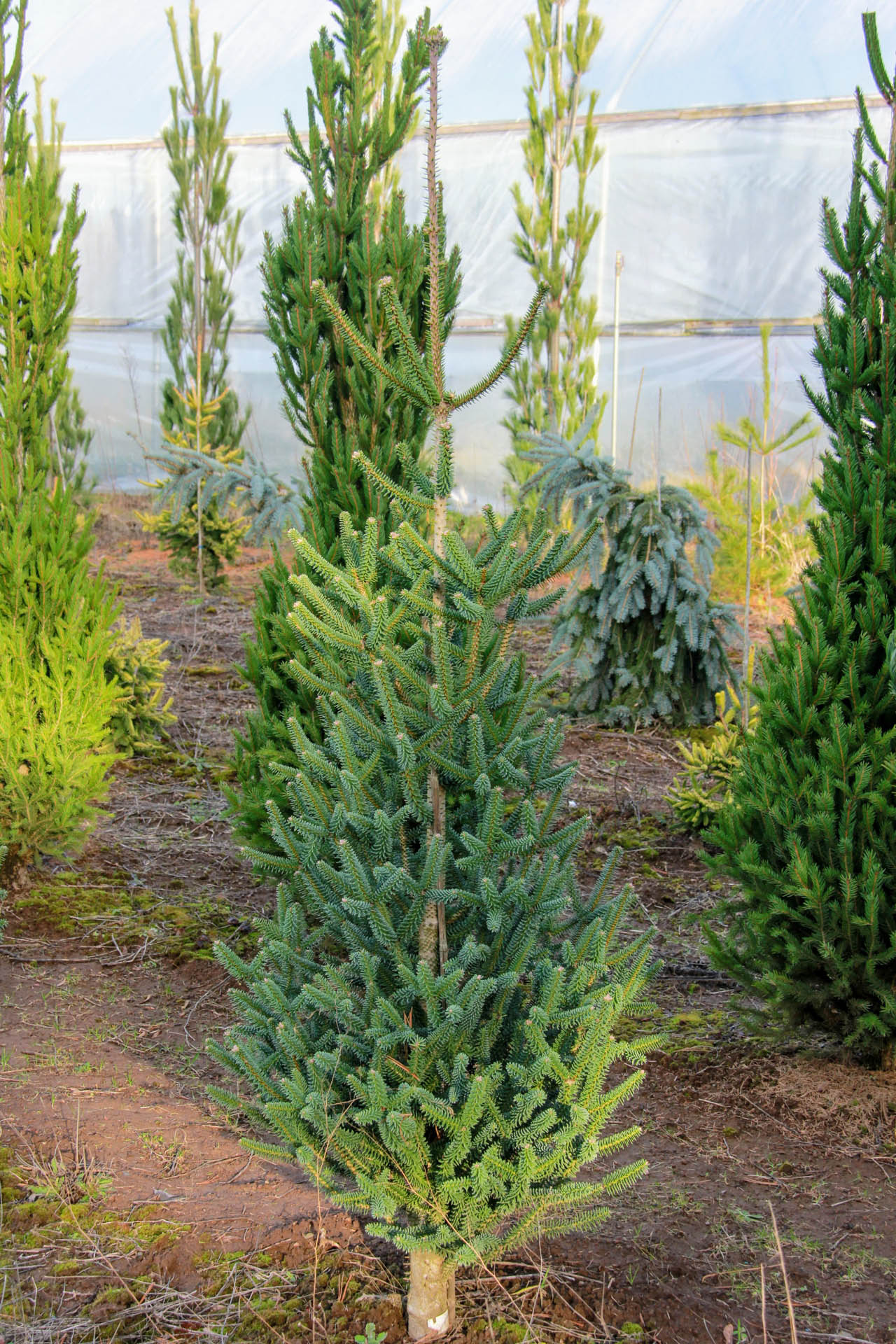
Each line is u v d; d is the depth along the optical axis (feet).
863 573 12.06
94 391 54.90
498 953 9.18
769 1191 11.10
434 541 8.96
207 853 19.29
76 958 15.52
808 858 11.73
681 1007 14.88
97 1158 11.08
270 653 15.94
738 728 21.84
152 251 53.16
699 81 46.21
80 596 16.84
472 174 49.11
